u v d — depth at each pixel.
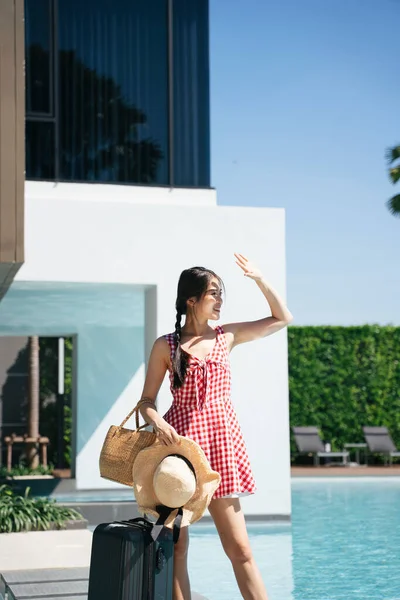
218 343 4.35
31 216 11.03
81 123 12.01
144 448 4.16
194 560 8.60
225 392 4.28
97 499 14.25
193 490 3.98
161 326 11.26
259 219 11.71
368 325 24.58
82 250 11.13
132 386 16.58
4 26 6.74
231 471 4.14
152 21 12.28
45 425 23.05
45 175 11.84
